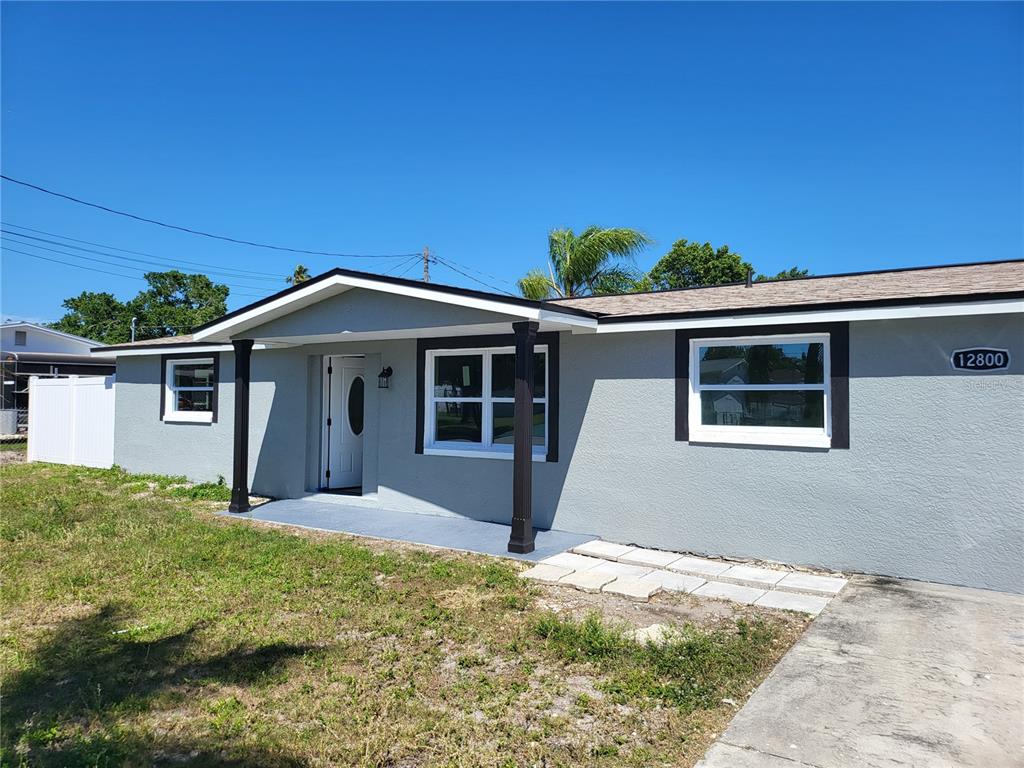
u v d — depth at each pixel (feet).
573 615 18.53
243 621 17.95
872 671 14.65
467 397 32.53
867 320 21.77
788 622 17.97
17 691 13.89
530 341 25.55
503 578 21.80
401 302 27.94
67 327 162.30
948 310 20.18
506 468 30.58
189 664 15.25
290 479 38.55
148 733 12.15
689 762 11.26
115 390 49.49
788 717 12.59
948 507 21.09
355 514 33.19
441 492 32.55
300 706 13.17
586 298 37.37
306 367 38.11
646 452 26.61
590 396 28.02
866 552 22.27
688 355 25.84
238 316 32.55
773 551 23.89
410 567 23.20
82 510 33.83
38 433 58.23
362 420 41.09
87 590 20.63
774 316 23.16
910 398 21.65
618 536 27.20
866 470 22.30
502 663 15.35
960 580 20.92
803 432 23.76
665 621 18.06
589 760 11.34
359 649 16.10
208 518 32.71
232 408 42.04
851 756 11.19
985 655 15.49
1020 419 20.13
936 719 12.47
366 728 12.39
